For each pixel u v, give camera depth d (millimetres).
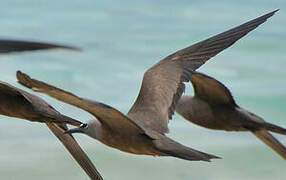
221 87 13953
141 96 11609
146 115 11289
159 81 11734
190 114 14367
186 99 14414
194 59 12047
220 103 14227
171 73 11828
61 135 12203
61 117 11305
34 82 8930
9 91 11383
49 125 12211
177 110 14438
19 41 10859
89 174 12195
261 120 14320
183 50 12164
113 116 10258
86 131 10812
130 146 10609
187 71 11898
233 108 14227
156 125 11180
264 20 12125
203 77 13859
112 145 10703
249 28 12102
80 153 12203
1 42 10828
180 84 11719
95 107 9633
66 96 9227
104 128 10641
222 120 14227
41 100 11500
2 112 11461
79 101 9344
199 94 14289
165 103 11484
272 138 14383
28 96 11398
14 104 11391
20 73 8898
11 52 10820
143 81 11805
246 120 14219
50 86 8969
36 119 11438
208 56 12062
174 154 10414
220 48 12086
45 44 10930
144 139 10547
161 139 10617
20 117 11453
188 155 10352
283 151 14406
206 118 14250
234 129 14359
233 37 12117
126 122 10430
